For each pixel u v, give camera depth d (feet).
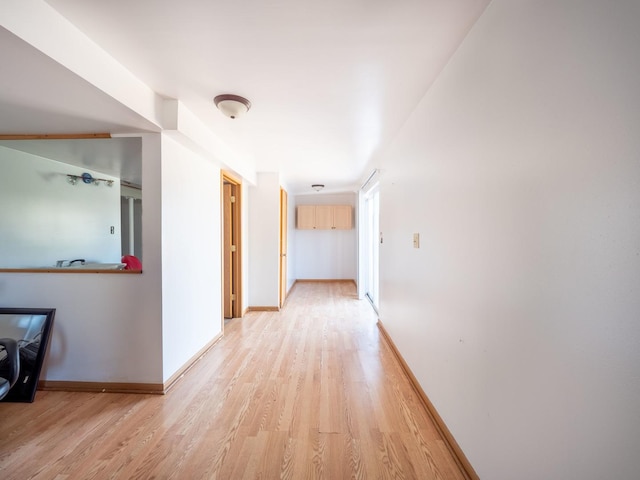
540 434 3.10
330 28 4.48
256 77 5.92
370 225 18.76
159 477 4.71
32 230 9.50
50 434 5.71
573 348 2.67
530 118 3.23
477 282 4.39
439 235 5.84
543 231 3.04
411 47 4.99
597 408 2.43
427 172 6.52
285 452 5.27
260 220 15.21
